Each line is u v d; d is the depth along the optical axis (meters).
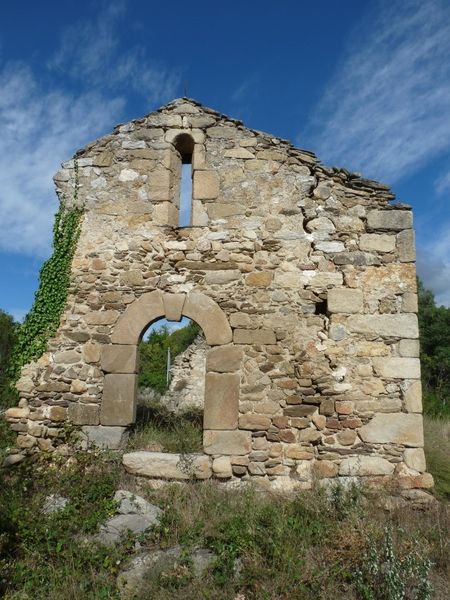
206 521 5.01
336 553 4.41
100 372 6.49
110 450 6.27
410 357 6.28
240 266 6.62
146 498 5.66
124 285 6.67
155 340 23.52
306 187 6.82
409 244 6.59
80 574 4.16
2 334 17.34
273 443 6.14
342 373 6.26
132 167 7.03
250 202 6.81
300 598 3.86
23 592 3.96
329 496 5.63
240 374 6.32
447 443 9.30
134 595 3.96
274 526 4.79
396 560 4.19
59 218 6.93
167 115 7.14
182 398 13.20
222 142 7.00
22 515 4.87
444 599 4.02
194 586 3.99
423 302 30.80
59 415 6.40
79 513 5.11
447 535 4.98
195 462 6.06
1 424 7.36
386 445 6.07
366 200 6.77
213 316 6.48
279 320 6.44
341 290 6.48
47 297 6.70
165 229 6.81
